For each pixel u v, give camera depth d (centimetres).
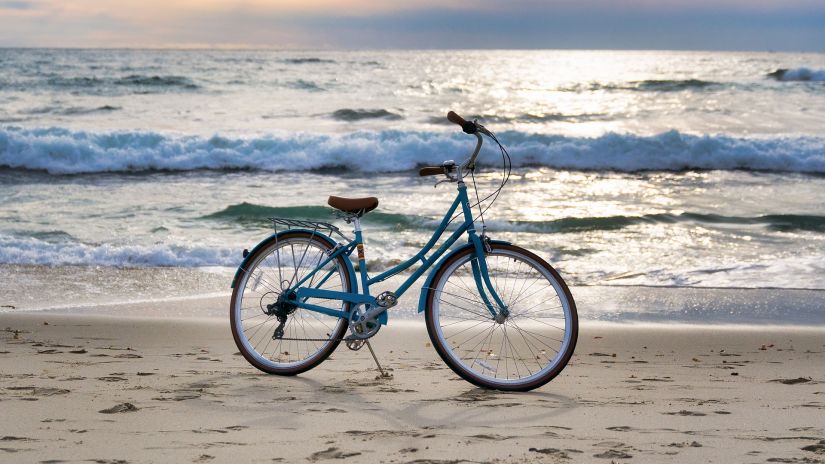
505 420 303
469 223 380
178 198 1244
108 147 1672
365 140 1677
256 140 1675
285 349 464
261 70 4688
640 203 1233
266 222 1047
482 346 495
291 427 288
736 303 666
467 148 1658
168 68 4688
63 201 1198
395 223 1030
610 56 11788
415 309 624
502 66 6594
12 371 391
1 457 244
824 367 448
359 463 242
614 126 2256
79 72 4150
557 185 1422
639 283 747
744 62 7425
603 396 356
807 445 267
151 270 787
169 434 275
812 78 3866
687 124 2280
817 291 705
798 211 1161
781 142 1697
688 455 254
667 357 479
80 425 285
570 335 369
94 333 523
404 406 327
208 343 491
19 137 1577
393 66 5706
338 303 393
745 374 424
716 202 1244
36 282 723
